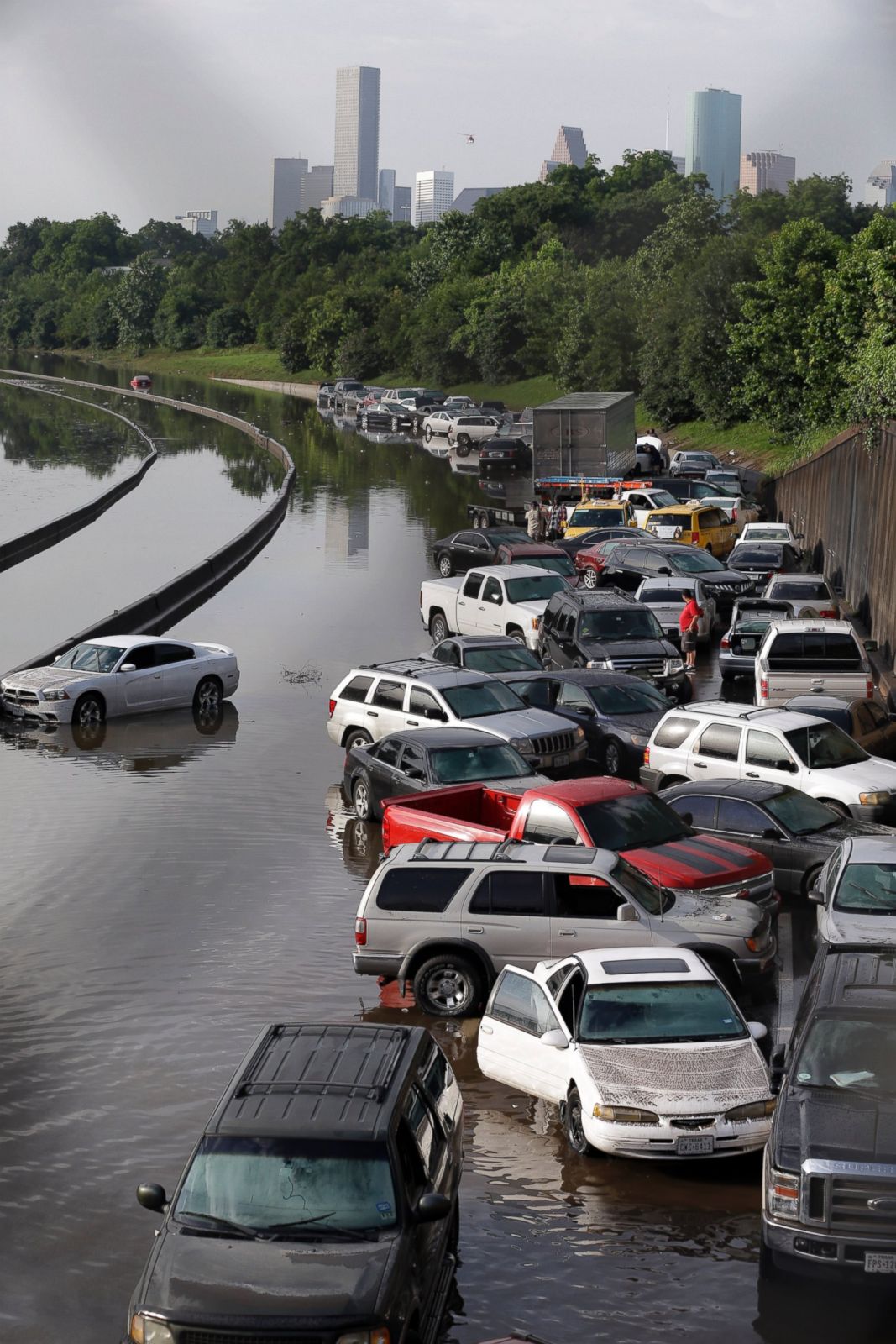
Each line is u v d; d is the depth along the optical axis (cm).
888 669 3694
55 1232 1282
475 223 18138
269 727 3366
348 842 2473
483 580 4100
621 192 19300
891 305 4988
